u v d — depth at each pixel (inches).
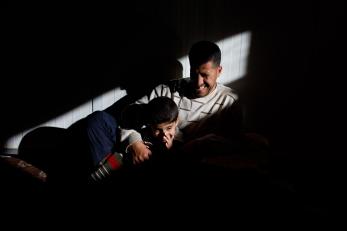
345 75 74.0
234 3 73.1
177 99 70.0
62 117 81.7
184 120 69.7
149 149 61.7
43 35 77.0
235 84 77.7
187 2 74.0
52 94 80.4
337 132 77.0
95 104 80.6
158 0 74.3
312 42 73.4
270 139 79.4
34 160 80.4
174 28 75.6
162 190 56.4
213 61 62.3
